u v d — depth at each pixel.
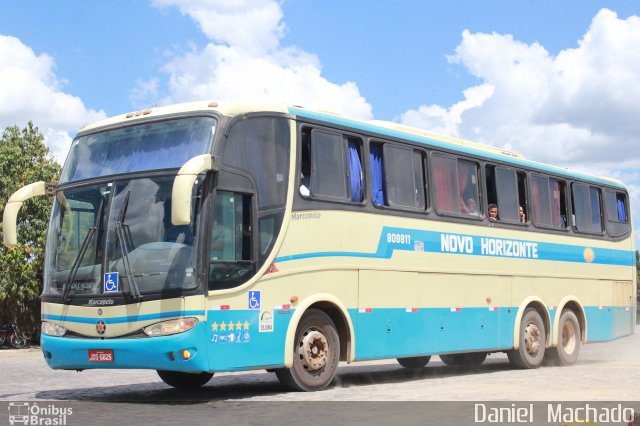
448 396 12.32
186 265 11.53
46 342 12.47
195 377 14.75
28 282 31.67
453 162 16.77
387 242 14.80
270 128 12.86
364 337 14.19
